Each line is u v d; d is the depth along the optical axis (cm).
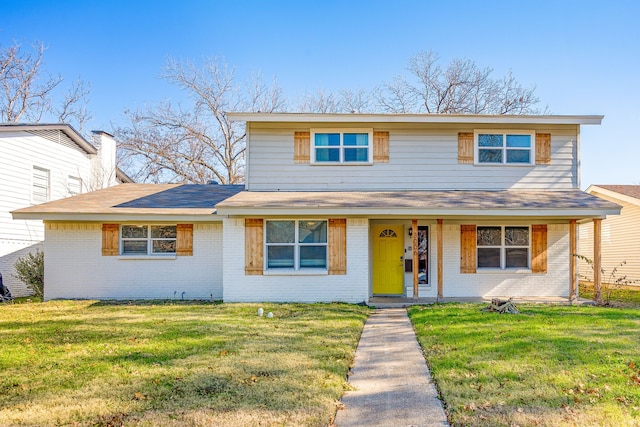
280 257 1224
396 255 1329
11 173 1529
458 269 1296
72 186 1873
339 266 1207
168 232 1354
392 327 873
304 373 550
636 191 1822
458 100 3116
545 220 1296
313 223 1223
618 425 393
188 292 1335
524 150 1333
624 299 1304
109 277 1331
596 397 457
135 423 407
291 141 1321
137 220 1308
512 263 1312
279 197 1225
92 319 932
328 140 1329
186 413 429
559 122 1305
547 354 607
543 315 917
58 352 655
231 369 564
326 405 452
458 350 653
